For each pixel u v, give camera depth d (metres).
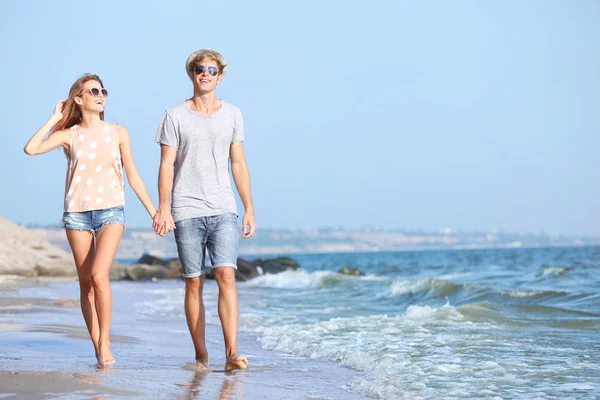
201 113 7.39
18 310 13.27
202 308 7.60
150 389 5.76
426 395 6.07
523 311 13.43
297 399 5.81
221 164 7.42
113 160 7.22
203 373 7.04
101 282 6.98
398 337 9.94
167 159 7.34
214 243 7.39
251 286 28.16
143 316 14.18
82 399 5.21
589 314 13.17
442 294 18.92
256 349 9.56
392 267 49.72
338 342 9.48
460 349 8.76
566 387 6.46
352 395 6.09
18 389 5.49
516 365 7.60
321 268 64.75
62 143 7.20
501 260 66.62
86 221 7.15
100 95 7.20
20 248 33.56
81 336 9.60
